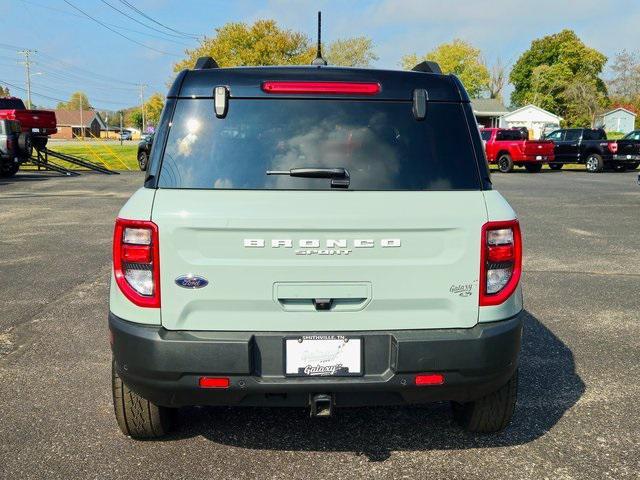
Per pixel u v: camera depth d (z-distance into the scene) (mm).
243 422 3604
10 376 4301
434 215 2752
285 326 2750
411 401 2846
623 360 4672
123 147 54750
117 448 3281
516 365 2936
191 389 2727
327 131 2848
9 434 3438
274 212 2693
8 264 8094
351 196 2756
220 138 2828
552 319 5758
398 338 2725
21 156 23422
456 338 2742
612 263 8273
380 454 3229
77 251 9008
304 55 51719
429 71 3121
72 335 5199
